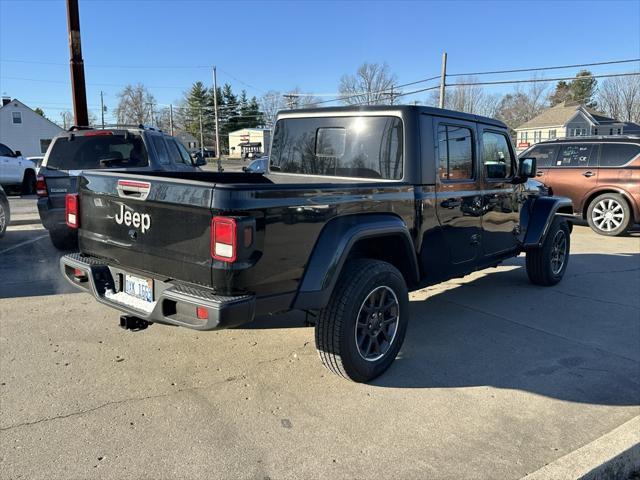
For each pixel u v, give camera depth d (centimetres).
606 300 581
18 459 270
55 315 493
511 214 551
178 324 297
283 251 302
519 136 6303
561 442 299
